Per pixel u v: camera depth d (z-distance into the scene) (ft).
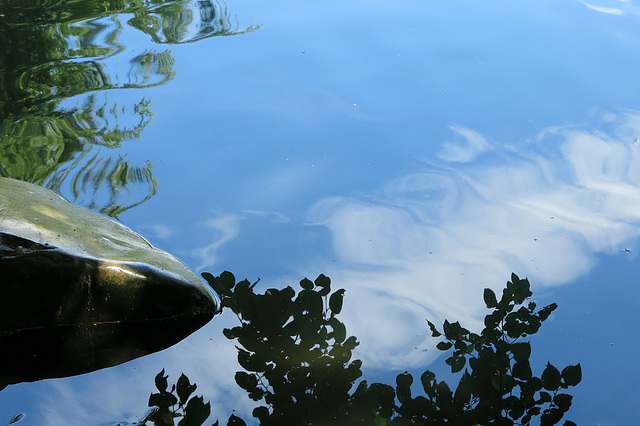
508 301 10.05
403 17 19.08
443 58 17.04
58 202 10.90
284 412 8.19
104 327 9.64
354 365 8.95
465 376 8.75
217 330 9.62
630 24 18.75
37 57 16.72
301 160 13.43
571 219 11.82
